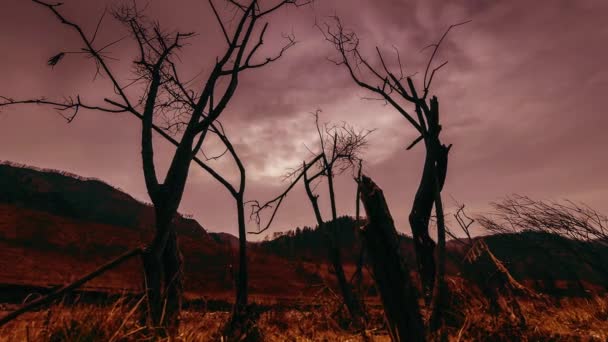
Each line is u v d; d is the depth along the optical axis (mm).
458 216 7477
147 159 5328
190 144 5398
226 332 5148
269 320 7289
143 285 4734
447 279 6234
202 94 5711
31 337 3787
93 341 3713
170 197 5016
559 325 6570
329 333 6562
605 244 7215
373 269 3166
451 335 5215
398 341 3070
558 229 7543
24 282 13078
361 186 3363
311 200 9062
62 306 4086
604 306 6980
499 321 5488
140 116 5941
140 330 4133
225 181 7316
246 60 6145
